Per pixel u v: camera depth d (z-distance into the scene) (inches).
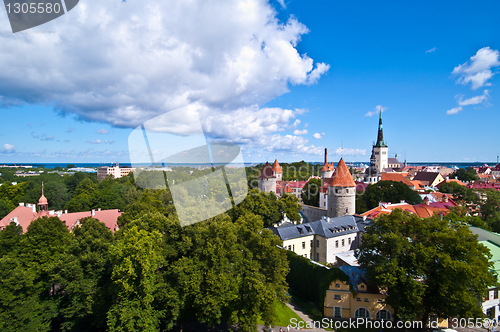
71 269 1202.0
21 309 1125.7
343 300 1459.2
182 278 1123.3
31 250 1320.1
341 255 1861.5
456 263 1125.7
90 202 3026.6
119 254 1061.1
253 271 1250.6
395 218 1395.2
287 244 2065.7
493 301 1437.0
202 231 1200.2
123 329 1043.3
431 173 5201.8
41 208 2475.4
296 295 1699.1
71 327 1213.1
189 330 1327.5
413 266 1253.1
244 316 1170.0
